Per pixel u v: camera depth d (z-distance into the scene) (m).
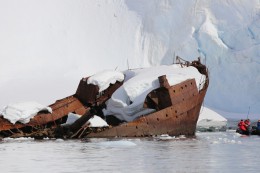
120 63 158.88
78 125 72.94
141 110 76.12
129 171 39.03
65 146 60.03
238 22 155.00
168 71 79.75
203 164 42.66
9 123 75.50
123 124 73.00
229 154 50.28
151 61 159.88
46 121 77.88
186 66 83.44
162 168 40.41
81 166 42.00
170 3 163.25
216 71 150.50
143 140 67.62
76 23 163.12
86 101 81.69
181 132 76.50
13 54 153.00
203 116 107.88
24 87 142.00
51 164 43.53
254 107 143.50
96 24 164.38
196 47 154.00
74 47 158.25
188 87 76.88
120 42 161.75
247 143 63.97
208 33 152.62
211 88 149.00
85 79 82.56
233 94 146.88
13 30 157.38
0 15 159.62
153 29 161.88
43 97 137.12
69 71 151.50
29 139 72.69
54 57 155.00
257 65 147.25
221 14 156.88
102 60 158.38
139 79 77.44
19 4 162.75
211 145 60.28
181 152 52.28
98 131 73.38
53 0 166.38
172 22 161.00
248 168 40.22
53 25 161.00
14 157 49.34
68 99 81.81
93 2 168.12
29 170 40.25
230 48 152.25
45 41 157.75
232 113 141.50
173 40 159.00
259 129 82.62
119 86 83.31
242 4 157.62
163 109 74.31
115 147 57.81
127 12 167.00
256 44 149.75
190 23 157.38
